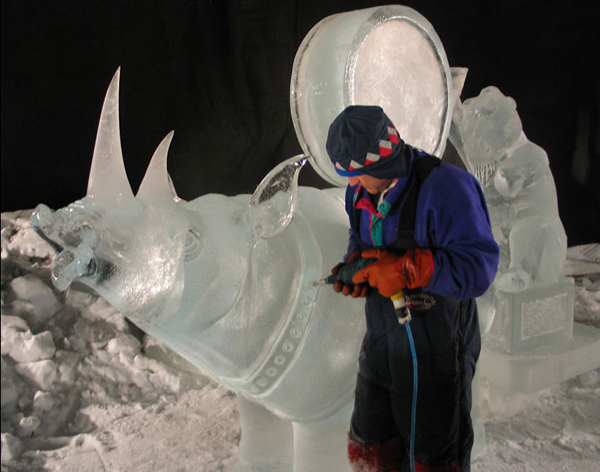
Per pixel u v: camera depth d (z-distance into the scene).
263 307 2.32
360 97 2.71
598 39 5.93
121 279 1.93
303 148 2.87
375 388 2.31
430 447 2.22
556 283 3.62
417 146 2.98
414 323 2.15
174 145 5.16
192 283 2.14
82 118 4.82
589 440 3.29
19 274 4.34
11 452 3.26
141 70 4.90
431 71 2.96
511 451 3.22
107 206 1.94
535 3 5.82
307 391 2.42
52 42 4.59
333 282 2.25
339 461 2.60
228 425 3.55
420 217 2.05
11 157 4.77
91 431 3.57
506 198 3.48
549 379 3.48
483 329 3.11
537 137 6.13
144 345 4.26
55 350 3.97
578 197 6.22
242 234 2.25
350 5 5.30
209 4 4.94
